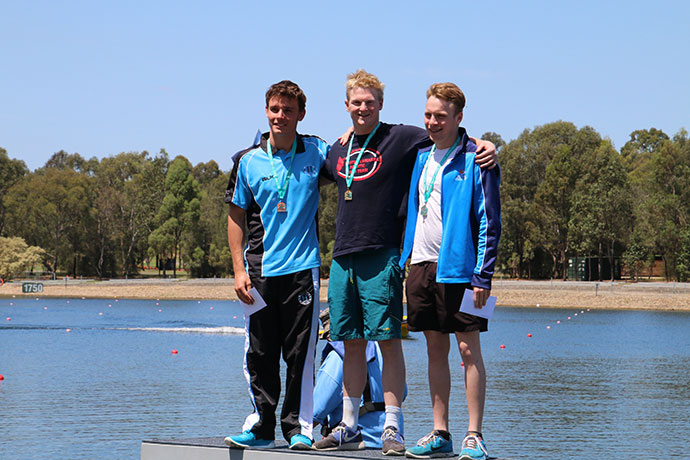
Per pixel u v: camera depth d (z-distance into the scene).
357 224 5.32
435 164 5.24
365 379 5.51
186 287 99.06
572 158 92.50
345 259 5.41
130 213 113.75
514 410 20.33
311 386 5.56
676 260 83.62
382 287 5.28
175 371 28.66
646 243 84.00
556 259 96.19
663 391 24.17
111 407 20.16
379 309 5.27
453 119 5.16
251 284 5.63
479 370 5.05
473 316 5.02
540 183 99.00
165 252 112.00
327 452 5.12
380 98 5.43
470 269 5.08
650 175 89.06
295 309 5.54
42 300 89.75
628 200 85.88
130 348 38.38
